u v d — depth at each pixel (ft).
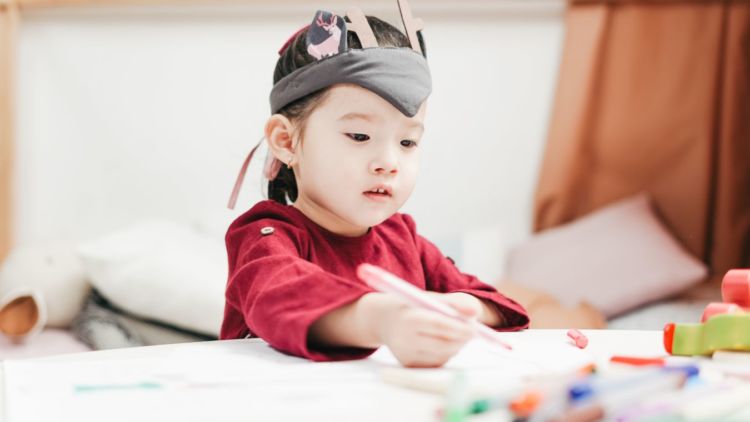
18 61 8.39
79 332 6.69
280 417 1.68
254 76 8.61
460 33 8.80
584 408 1.57
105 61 8.50
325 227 2.93
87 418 1.69
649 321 6.98
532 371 2.09
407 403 1.78
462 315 2.21
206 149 8.59
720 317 2.28
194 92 8.59
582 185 8.79
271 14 8.61
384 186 2.68
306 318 2.24
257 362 2.24
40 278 7.09
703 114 8.61
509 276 7.82
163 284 6.57
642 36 8.70
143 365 2.20
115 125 8.55
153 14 8.52
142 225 7.36
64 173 8.54
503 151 8.89
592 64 8.61
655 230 7.97
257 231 2.77
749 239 8.63
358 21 2.71
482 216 8.89
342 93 2.66
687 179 8.66
